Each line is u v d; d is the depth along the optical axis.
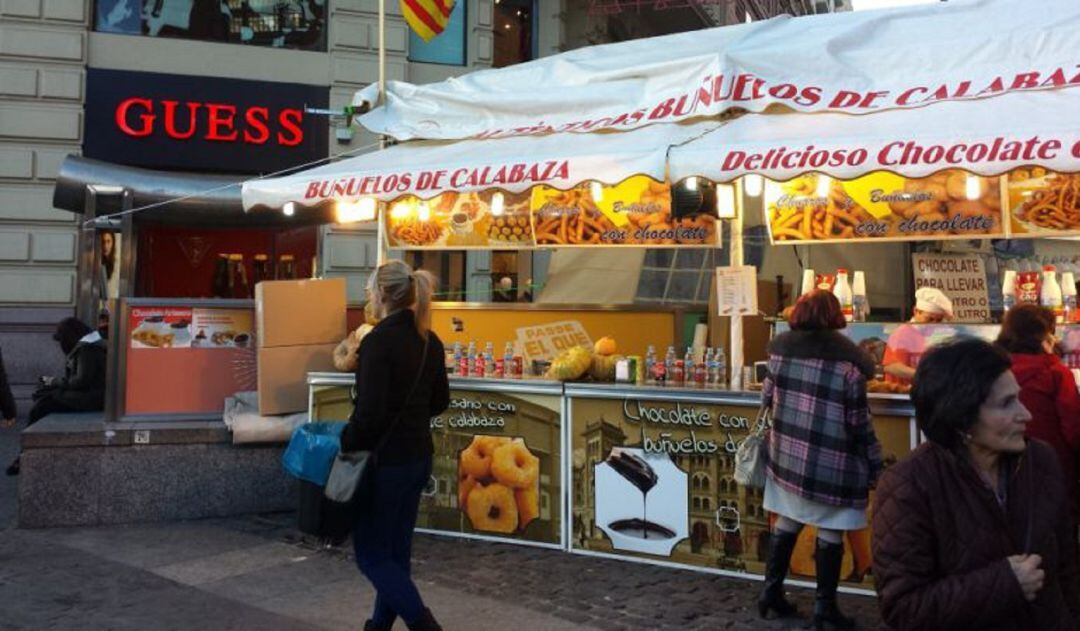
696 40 6.24
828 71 5.19
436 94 6.95
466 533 5.84
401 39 13.62
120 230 10.13
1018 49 4.86
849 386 4.07
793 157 4.43
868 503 4.29
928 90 4.86
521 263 13.73
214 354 6.77
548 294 9.62
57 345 11.64
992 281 8.40
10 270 11.60
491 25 14.41
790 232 7.04
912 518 1.92
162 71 12.56
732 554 5.03
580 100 6.16
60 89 11.94
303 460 3.94
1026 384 3.83
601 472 5.42
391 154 6.50
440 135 6.70
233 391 6.79
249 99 12.91
